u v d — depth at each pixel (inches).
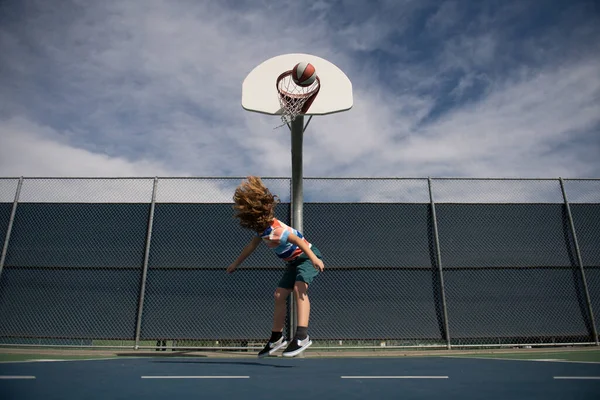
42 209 274.4
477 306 262.5
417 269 267.3
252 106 260.1
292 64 267.9
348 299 260.5
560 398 81.7
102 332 253.4
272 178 277.6
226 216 273.0
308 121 254.4
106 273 263.4
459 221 277.7
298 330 139.9
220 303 258.2
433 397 83.4
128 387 95.0
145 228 271.1
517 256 272.4
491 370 134.6
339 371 133.3
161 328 253.3
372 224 274.2
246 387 96.7
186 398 81.1
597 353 216.8
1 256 265.3
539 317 262.5
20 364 148.8
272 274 263.1
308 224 272.2
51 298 259.1
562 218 282.0
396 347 248.8
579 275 271.4
